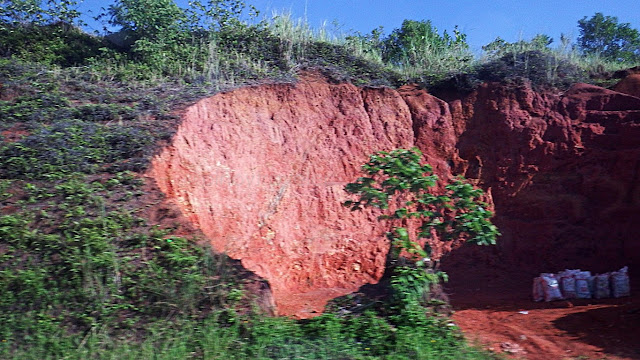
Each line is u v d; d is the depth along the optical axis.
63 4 13.66
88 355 5.53
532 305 8.63
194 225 8.40
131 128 9.41
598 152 11.52
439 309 6.77
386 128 12.45
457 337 6.33
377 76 13.37
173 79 11.83
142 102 10.44
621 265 10.64
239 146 10.66
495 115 12.54
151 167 8.69
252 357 5.61
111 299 6.23
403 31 16.39
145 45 12.66
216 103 10.84
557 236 11.13
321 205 11.13
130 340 5.81
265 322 6.15
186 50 12.74
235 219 9.98
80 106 10.05
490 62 13.51
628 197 11.01
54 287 6.26
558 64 13.35
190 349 5.68
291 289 10.17
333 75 12.88
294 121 11.81
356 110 12.42
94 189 7.83
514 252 11.27
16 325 5.83
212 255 6.98
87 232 6.84
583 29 20.52
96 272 6.41
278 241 10.45
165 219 7.66
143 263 6.73
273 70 12.70
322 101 12.37
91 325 5.90
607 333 6.87
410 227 11.23
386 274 7.38
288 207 10.87
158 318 6.12
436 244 11.19
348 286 10.45
